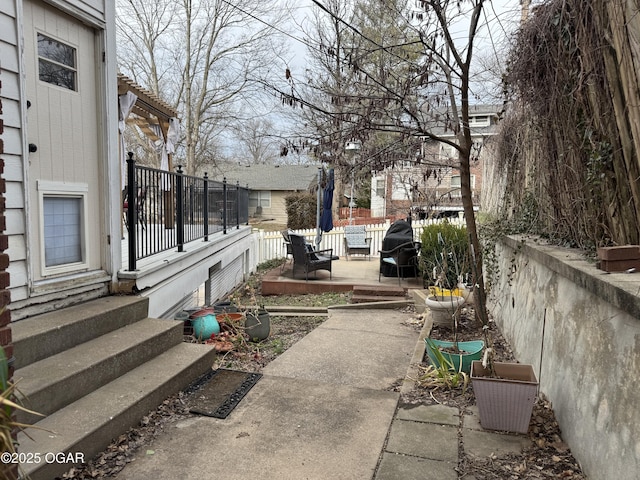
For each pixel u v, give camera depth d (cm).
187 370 354
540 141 416
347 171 482
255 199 3128
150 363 352
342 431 296
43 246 340
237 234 906
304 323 635
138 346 338
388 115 464
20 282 310
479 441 282
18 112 305
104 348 321
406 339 531
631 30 236
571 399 271
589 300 260
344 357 460
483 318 505
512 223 523
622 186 268
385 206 1870
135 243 419
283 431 294
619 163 269
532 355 367
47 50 347
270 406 333
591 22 281
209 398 341
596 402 236
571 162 343
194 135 2239
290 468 252
